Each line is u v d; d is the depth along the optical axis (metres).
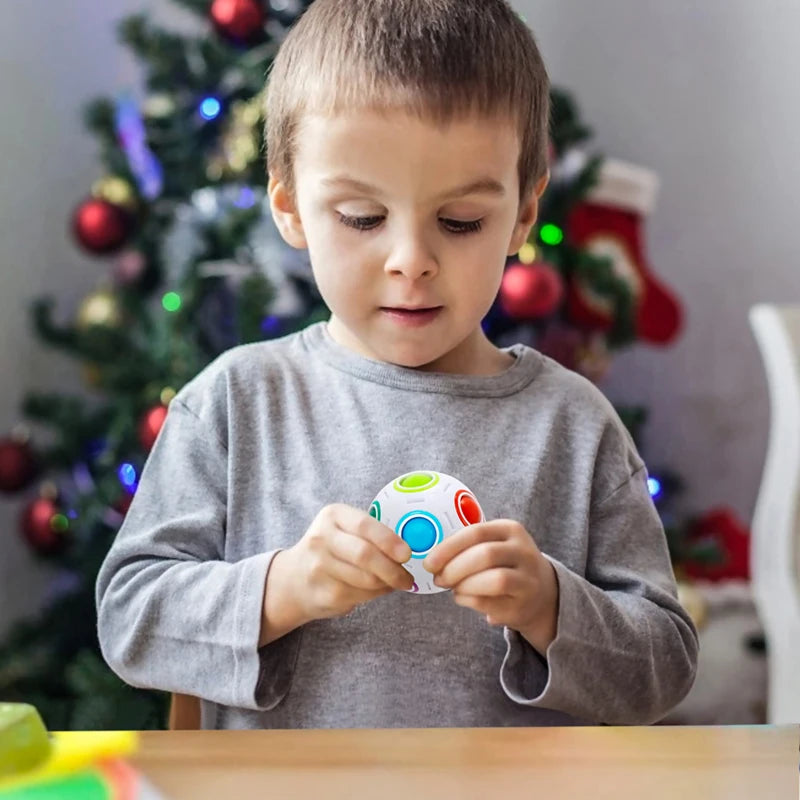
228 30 2.14
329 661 0.96
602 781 0.54
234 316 2.14
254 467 1.04
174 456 1.05
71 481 2.53
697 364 2.90
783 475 1.72
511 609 0.80
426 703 0.96
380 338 0.99
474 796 0.52
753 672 2.27
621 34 2.86
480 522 0.83
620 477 1.06
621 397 2.88
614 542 1.03
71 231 2.36
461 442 1.03
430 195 0.92
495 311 2.11
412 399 1.04
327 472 1.02
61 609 2.34
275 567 0.89
